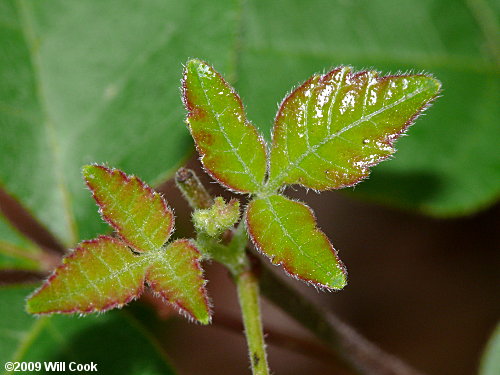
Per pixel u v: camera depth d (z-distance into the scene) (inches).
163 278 5.4
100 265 5.4
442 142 8.0
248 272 5.9
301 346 7.9
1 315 7.0
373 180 7.9
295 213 5.5
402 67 8.2
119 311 7.0
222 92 5.5
